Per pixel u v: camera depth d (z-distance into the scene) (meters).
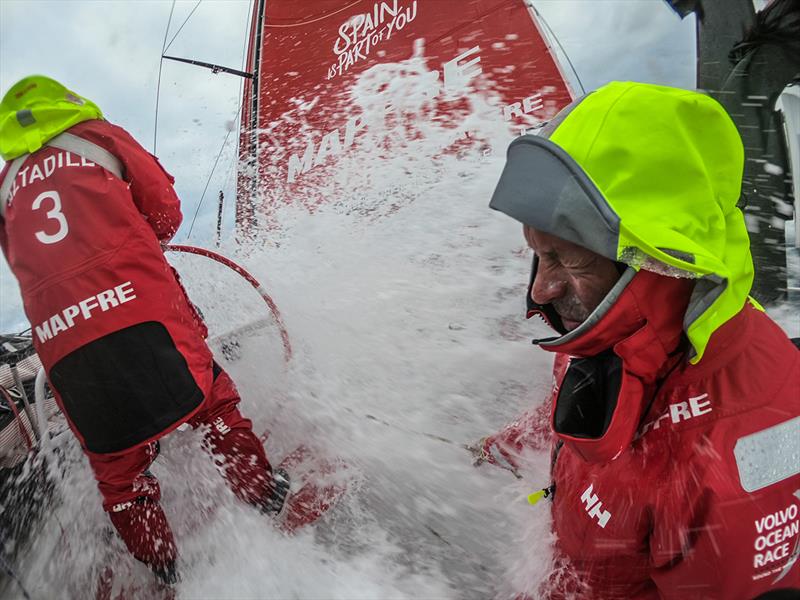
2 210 1.65
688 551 0.75
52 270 1.51
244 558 1.61
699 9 2.43
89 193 1.55
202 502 1.78
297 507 1.76
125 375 1.51
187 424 1.84
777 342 0.83
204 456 1.83
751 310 0.87
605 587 0.94
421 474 1.71
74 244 1.52
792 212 2.29
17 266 1.57
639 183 0.72
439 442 1.82
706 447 0.74
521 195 0.78
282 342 2.39
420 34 3.15
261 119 3.85
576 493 0.94
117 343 1.50
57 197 1.55
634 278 0.72
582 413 0.88
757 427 0.74
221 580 1.56
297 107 3.67
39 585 1.61
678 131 0.70
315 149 3.53
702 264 0.66
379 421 1.96
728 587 0.73
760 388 0.76
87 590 1.62
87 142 1.61
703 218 0.72
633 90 0.74
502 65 2.95
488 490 1.62
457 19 3.03
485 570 1.43
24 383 2.10
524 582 1.24
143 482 1.64
